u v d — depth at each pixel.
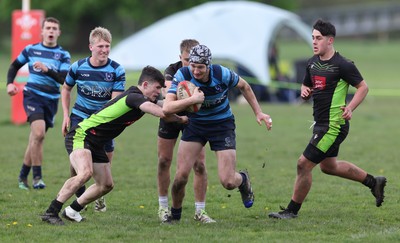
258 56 95.50
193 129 26.09
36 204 30.61
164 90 27.39
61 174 38.84
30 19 57.06
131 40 109.00
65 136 26.48
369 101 93.31
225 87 25.73
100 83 28.86
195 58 24.58
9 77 35.59
